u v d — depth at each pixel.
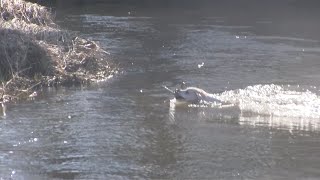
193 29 51.38
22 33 34.38
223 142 22.45
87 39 40.88
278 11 68.56
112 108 26.88
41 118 25.14
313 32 51.22
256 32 50.66
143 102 27.95
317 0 76.94
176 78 32.66
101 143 22.16
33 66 31.88
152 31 49.62
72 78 31.59
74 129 23.72
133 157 20.80
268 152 21.42
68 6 68.69
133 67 35.59
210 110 26.83
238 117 25.75
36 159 20.50
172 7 70.62
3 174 19.23
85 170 19.58
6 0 39.81
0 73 30.75
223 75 33.41
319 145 22.19
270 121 25.19
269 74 33.72
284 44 44.53
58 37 37.06
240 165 20.12
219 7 71.56
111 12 63.84
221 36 47.72
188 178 19.02
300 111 26.59
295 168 19.92
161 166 19.98
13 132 23.23
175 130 23.84
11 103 27.48
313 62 37.47
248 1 76.88
